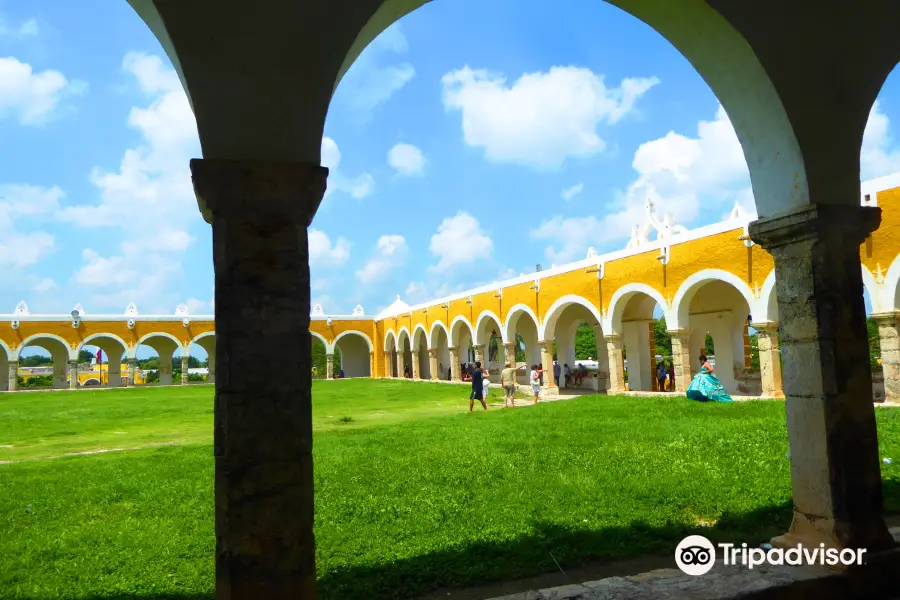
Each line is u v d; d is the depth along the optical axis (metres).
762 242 3.72
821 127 3.41
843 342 3.38
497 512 5.12
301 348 2.55
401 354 35.00
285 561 2.46
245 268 2.49
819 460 3.36
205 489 6.50
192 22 2.48
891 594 3.20
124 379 36.16
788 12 3.39
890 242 11.23
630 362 19.84
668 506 5.09
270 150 2.55
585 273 18.45
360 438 9.90
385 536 4.67
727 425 8.86
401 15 2.98
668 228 15.59
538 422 10.70
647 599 2.93
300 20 2.61
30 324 31.36
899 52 3.62
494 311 24.16
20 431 13.59
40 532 5.13
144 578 4.02
